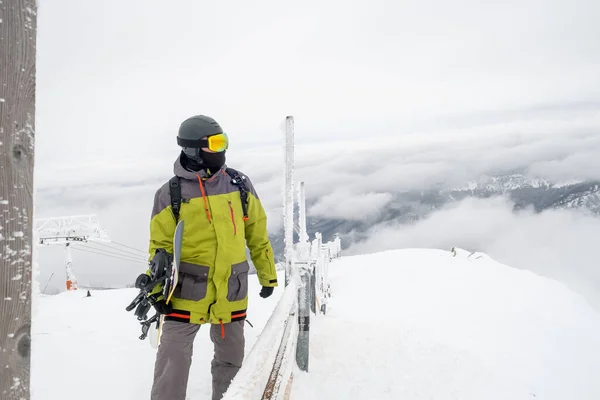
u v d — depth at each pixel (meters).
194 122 2.88
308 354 3.81
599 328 6.53
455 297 8.12
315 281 5.71
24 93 1.07
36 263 1.13
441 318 6.56
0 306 1.03
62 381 3.73
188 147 2.85
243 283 2.96
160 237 2.81
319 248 7.69
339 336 4.77
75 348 4.66
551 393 3.99
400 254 14.48
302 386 3.49
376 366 4.06
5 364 1.04
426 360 4.32
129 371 3.97
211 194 2.87
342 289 10.02
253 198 3.09
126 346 4.75
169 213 2.82
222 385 3.04
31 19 1.08
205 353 4.33
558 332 6.13
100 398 3.40
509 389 3.89
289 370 2.81
